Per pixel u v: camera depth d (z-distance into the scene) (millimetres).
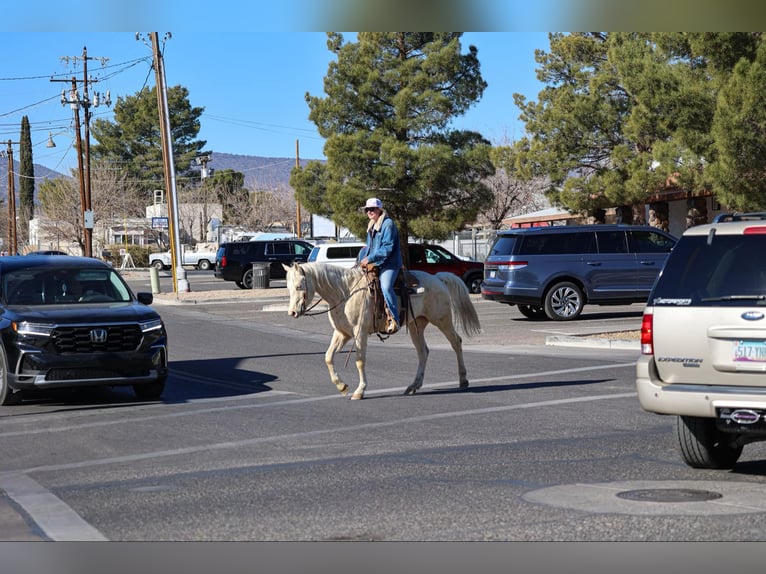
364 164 38906
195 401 13922
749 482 8125
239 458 9672
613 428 10781
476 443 10125
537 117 40469
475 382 15266
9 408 13469
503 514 7125
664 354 8133
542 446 9852
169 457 9844
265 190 111188
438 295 14297
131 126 105688
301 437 10797
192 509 7566
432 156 38156
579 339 19984
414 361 18453
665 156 27734
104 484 8633
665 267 8312
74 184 93000
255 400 13906
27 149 116500
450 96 39969
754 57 23891
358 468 8984
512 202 65000
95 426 11883
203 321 29016
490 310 30047
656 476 8383
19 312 13523
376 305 13711
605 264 25359
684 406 7953
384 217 13906
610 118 36094
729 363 7844
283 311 32062
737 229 8125
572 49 40656
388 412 12477
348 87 39969
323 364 18266
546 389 14117
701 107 25406
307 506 7559
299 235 72188
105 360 13250
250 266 45062
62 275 14688
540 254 25250
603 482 8156
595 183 35781
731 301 7883
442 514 7184
